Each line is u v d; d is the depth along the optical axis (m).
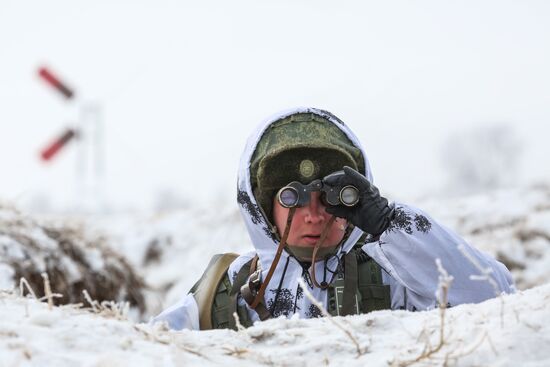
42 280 14.92
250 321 8.17
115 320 6.06
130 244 32.84
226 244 31.91
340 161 8.11
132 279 17.14
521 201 30.94
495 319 5.84
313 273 7.82
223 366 5.48
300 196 7.73
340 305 7.89
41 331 5.40
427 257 7.58
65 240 16.22
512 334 5.54
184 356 5.50
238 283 8.27
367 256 8.19
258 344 6.06
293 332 6.12
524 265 25.56
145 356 5.34
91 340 5.43
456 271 7.58
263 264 8.27
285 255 8.20
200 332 6.21
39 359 5.02
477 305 6.25
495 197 32.00
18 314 5.79
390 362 5.51
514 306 5.94
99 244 17.14
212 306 8.30
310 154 8.09
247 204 8.31
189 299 8.40
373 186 7.67
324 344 5.84
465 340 5.67
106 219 36.91
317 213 7.84
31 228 15.82
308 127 8.26
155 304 17.39
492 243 26.89
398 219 7.62
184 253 31.88
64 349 5.27
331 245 8.01
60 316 5.70
